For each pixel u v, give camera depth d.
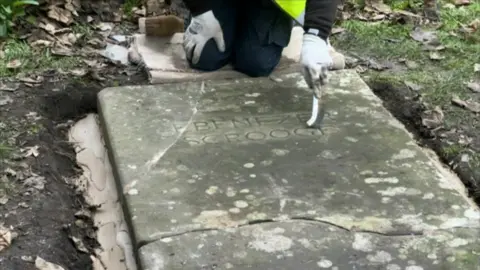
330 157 2.87
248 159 2.85
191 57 3.61
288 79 3.49
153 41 3.93
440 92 3.72
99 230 2.78
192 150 2.91
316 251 2.38
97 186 3.03
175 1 4.55
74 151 3.26
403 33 4.37
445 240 2.43
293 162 2.83
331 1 3.17
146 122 3.12
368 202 2.61
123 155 2.88
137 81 3.75
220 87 3.42
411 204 2.61
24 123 3.32
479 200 2.95
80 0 4.48
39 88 3.63
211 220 2.51
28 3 4.15
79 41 4.12
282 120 3.14
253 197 2.63
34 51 3.99
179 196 2.64
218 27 3.50
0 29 4.05
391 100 3.69
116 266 2.59
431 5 4.65
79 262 2.60
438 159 3.24
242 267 2.30
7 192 2.84
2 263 2.46
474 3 4.79
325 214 2.54
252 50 3.51
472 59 4.07
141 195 2.64
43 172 2.98
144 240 2.42
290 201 2.61
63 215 2.78
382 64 4.02
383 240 2.43
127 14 4.50
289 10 3.15
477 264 2.33
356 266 2.32
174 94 3.36
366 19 4.55
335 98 3.31
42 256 2.52
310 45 3.14
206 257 2.34
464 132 3.40
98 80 3.75
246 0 3.52
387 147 2.94
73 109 3.56
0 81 3.69
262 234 2.45
